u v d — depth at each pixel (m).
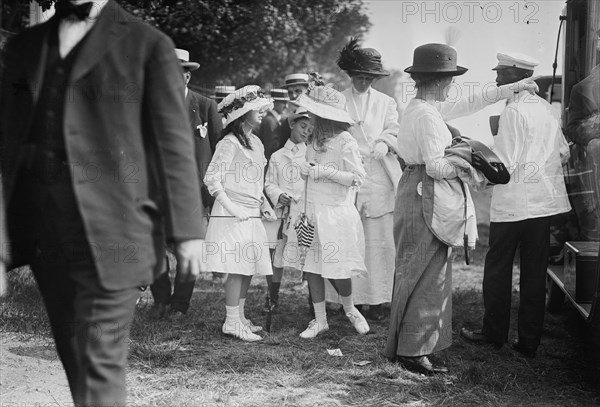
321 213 5.85
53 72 2.90
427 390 4.78
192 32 11.05
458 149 4.84
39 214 2.90
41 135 2.89
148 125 2.92
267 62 13.87
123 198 2.85
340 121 5.82
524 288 5.55
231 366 5.14
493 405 4.57
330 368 5.17
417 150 4.96
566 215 6.59
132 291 2.92
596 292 4.62
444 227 4.89
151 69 2.89
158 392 4.57
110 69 2.87
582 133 5.61
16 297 6.37
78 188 2.80
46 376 4.63
